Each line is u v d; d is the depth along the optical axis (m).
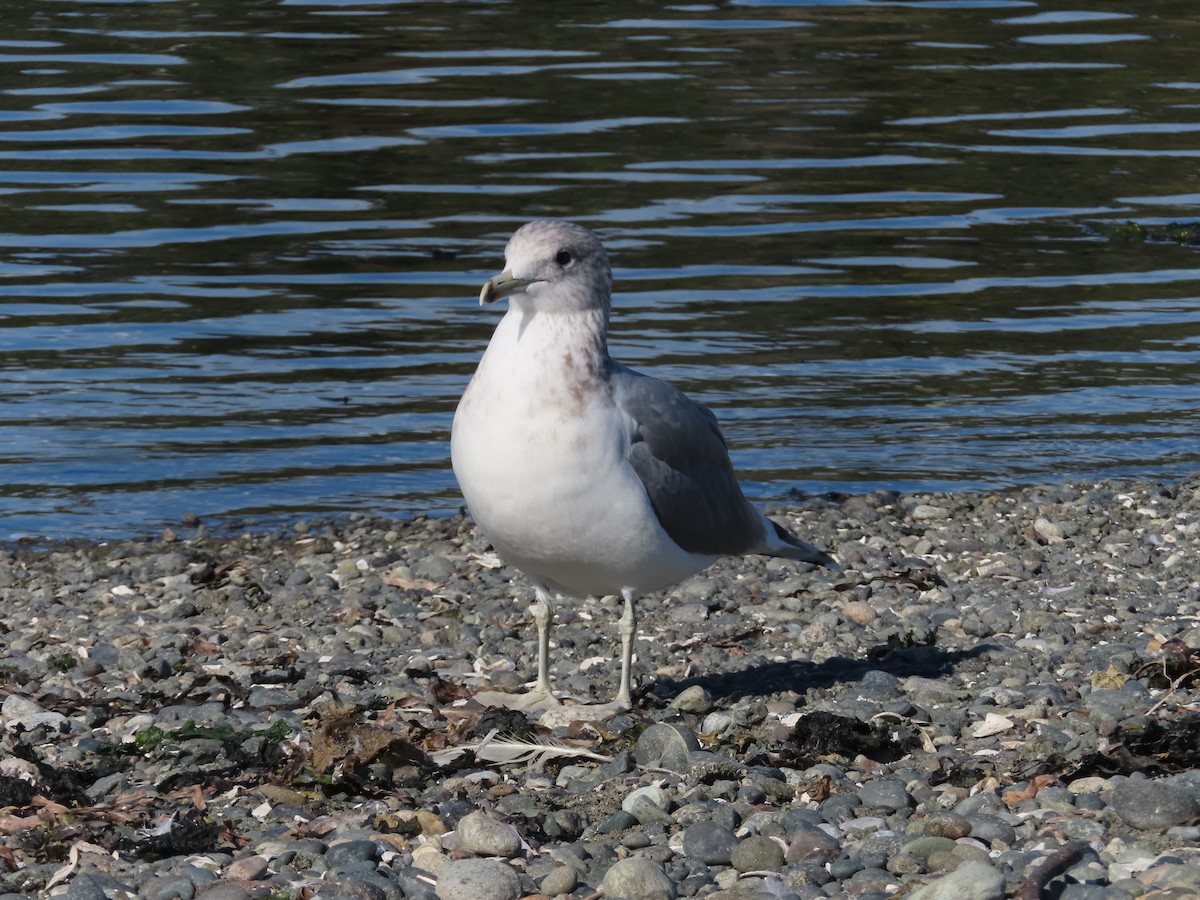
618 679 10.49
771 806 8.02
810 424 17.23
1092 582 12.49
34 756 8.86
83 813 8.02
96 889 7.11
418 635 11.49
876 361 19.02
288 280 21.00
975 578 12.74
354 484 15.78
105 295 20.39
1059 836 7.44
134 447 16.53
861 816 7.86
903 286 21.31
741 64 30.33
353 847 7.51
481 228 22.72
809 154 26.02
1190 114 28.14
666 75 29.56
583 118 27.14
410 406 17.64
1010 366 19.02
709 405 17.70
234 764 8.80
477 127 26.62
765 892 7.02
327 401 17.70
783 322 20.06
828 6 34.78
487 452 8.86
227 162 25.02
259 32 31.88
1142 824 7.50
